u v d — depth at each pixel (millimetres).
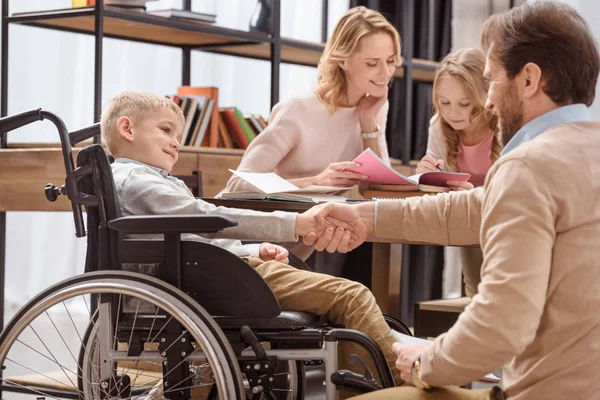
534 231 1173
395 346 1427
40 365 3439
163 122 2039
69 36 4582
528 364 1247
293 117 2854
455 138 2949
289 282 1914
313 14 4945
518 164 1208
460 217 1686
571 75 1286
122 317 1686
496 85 1344
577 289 1202
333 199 2256
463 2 4816
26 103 4574
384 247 2572
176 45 3943
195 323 1535
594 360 1203
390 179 2359
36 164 3041
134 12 3209
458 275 4789
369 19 2820
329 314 1898
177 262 1651
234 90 4828
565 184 1195
